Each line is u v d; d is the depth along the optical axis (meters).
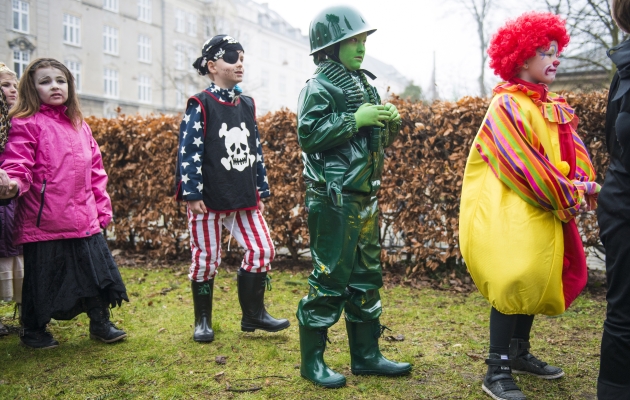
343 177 2.46
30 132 2.97
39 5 28.33
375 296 2.69
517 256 2.29
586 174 2.49
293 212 5.77
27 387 2.59
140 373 2.78
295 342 3.33
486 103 4.86
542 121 2.39
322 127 2.39
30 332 3.20
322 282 2.54
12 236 3.23
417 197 5.15
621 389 1.95
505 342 2.44
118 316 3.93
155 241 6.24
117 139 6.30
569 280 2.50
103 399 2.47
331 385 2.55
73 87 3.19
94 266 3.13
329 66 2.55
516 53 2.37
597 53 11.98
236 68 3.37
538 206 2.32
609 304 1.98
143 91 34.62
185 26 36.75
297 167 5.70
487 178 2.46
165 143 6.09
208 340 3.31
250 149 3.51
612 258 1.94
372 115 2.42
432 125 5.11
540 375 2.68
